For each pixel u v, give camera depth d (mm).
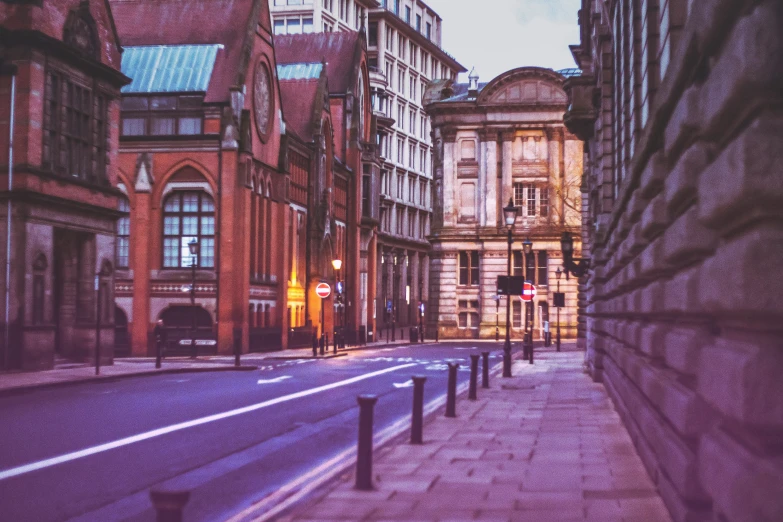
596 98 29234
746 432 4949
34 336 29453
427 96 90438
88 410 18594
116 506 9438
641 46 15141
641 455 11633
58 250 33281
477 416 17812
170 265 48688
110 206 34531
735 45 4727
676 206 7930
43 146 29984
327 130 66812
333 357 47406
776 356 4520
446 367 37000
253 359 44750
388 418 18125
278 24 99875
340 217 71125
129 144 48719
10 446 13453
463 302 84750
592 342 30094
